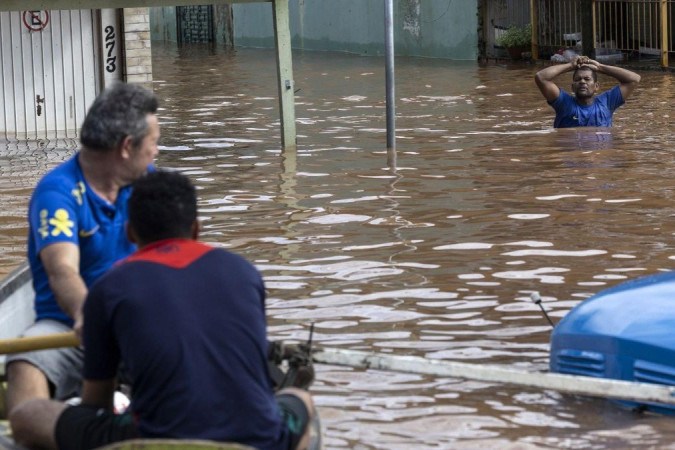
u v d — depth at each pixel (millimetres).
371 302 8141
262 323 4680
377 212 11047
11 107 17578
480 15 31438
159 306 4516
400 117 18875
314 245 9797
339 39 37281
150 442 4250
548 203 11188
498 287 8438
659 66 26328
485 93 22438
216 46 42969
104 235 5578
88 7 14359
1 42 17406
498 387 6613
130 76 18000
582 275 8688
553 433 5883
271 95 23672
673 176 12367
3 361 5953
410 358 5535
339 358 5531
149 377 4488
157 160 14867
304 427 4875
